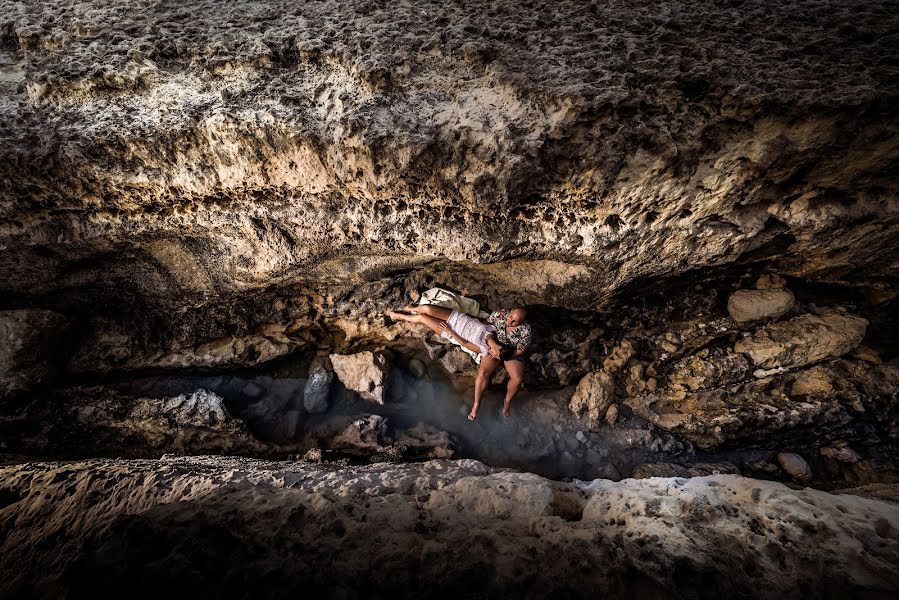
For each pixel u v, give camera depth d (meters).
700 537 1.54
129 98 2.30
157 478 2.04
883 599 1.26
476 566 1.43
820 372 3.46
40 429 3.12
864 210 2.39
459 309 3.39
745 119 2.02
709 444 3.52
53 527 1.88
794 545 1.46
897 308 3.36
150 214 2.56
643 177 2.14
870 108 1.92
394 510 1.75
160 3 2.52
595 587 1.36
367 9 2.42
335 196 2.46
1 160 2.21
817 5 2.28
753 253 2.85
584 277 2.91
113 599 1.27
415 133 2.10
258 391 3.62
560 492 1.98
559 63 2.13
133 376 3.47
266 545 1.52
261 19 2.44
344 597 1.33
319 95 2.23
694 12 2.30
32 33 2.34
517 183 2.16
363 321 3.55
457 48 2.20
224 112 2.15
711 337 3.53
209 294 3.17
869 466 3.39
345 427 3.62
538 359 3.75
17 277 2.78
